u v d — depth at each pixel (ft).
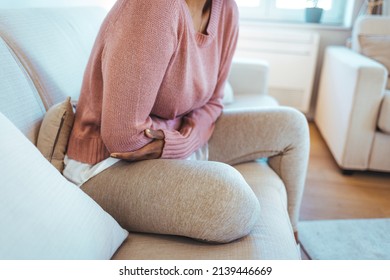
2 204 1.28
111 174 2.12
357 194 5.13
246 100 5.27
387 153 5.37
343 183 5.46
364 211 4.68
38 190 1.45
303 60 7.61
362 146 5.40
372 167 5.53
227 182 1.87
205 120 2.94
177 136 2.39
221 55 3.05
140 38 1.86
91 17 3.83
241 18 8.50
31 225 1.34
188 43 2.24
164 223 1.93
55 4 3.97
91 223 1.67
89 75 2.21
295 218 3.16
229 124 3.11
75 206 1.62
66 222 1.51
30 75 2.44
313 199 4.97
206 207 1.82
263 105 4.92
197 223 1.84
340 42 7.86
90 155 2.20
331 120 6.40
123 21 1.90
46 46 2.71
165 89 2.32
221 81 3.20
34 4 3.51
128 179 2.03
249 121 3.05
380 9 7.20
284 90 7.96
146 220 1.98
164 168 2.03
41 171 1.55
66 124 2.27
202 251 1.90
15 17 2.59
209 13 2.65
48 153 2.26
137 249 1.94
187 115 2.92
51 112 2.26
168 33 1.98
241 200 1.86
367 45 6.13
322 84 7.36
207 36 2.55
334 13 8.30
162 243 2.00
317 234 4.14
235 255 1.84
